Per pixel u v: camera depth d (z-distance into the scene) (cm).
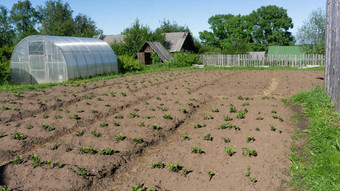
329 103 802
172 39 4384
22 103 999
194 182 457
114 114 903
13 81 1884
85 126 789
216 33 6475
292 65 2700
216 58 3189
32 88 1342
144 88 1327
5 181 468
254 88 1252
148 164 530
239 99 1032
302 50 3538
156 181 466
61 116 847
